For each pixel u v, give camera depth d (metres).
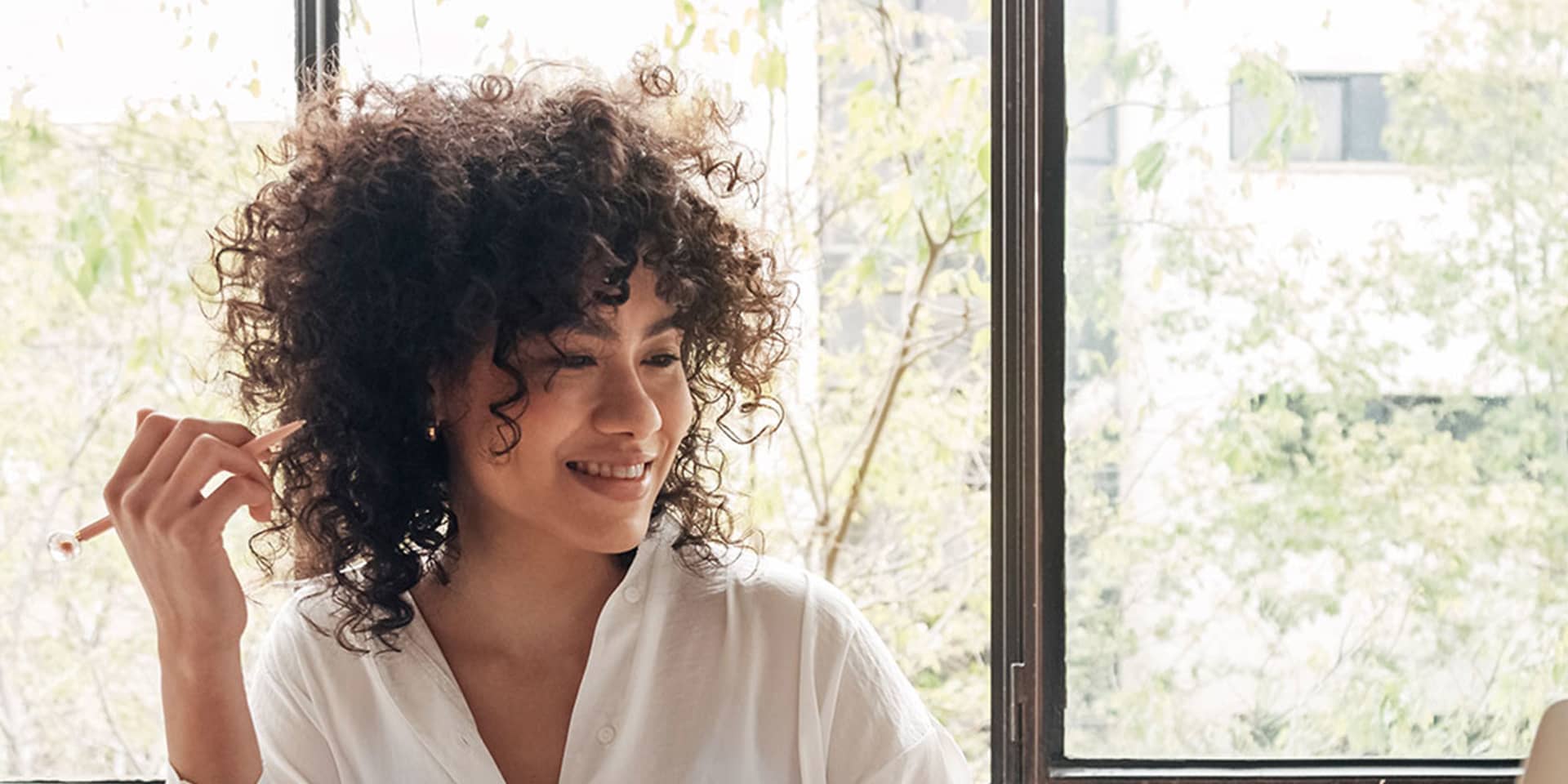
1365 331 1.68
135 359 1.73
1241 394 1.68
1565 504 1.69
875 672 1.07
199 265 1.71
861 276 2.28
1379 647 1.70
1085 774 1.68
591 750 1.01
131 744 1.77
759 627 1.05
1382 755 1.71
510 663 1.03
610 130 0.97
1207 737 1.70
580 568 1.02
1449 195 1.67
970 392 2.32
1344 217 1.67
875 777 1.05
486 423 0.93
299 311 0.98
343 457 0.99
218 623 0.95
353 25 1.73
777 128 2.10
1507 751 1.70
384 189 0.96
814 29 2.14
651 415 0.91
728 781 1.03
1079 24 1.65
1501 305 1.68
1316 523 1.69
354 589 1.01
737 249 1.09
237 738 0.97
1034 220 1.64
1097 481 1.68
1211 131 1.66
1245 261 1.67
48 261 1.72
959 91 2.23
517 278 0.90
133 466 0.96
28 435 1.73
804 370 2.29
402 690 1.01
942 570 2.36
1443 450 1.69
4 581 1.74
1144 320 1.67
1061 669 1.69
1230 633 1.70
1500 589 1.70
